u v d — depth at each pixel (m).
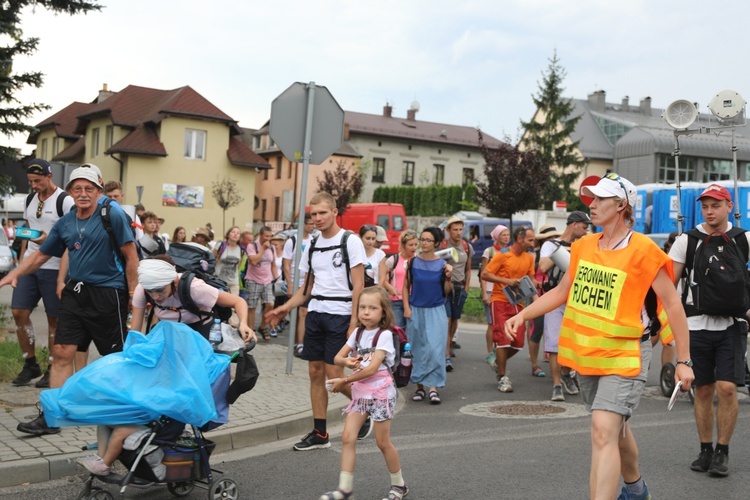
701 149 59.81
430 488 5.80
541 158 29.20
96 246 6.47
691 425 8.07
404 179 72.00
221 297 5.41
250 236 14.10
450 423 8.27
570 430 7.86
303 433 7.68
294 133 10.60
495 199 28.81
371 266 9.42
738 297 6.12
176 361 4.91
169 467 4.96
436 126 77.12
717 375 6.21
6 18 15.05
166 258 5.48
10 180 16.61
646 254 4.50
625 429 4.70
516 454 6.84
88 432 6.61
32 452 5.96
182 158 49.00
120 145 47.16
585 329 4.61
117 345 6.62
